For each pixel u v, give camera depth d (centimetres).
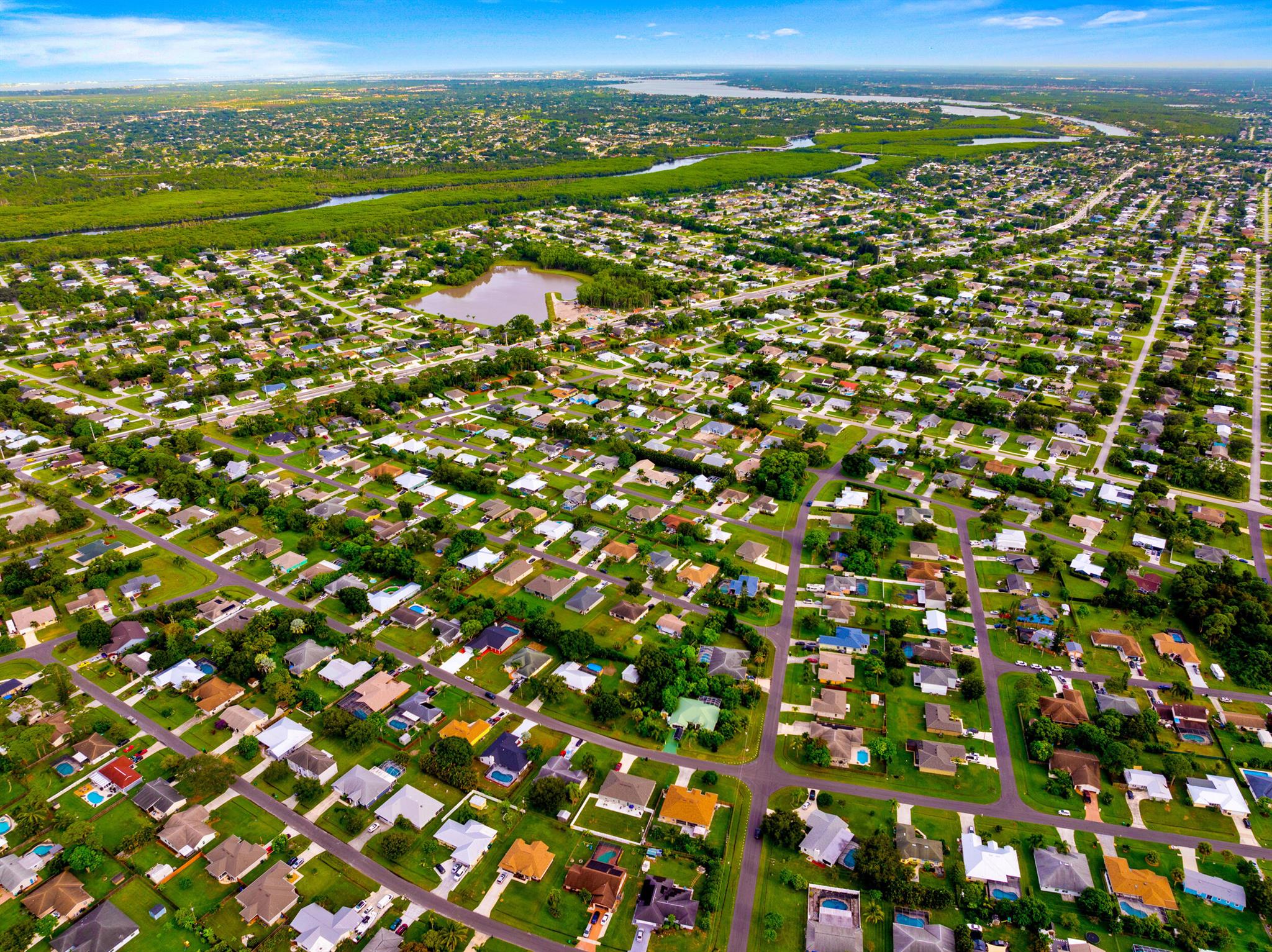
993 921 11919
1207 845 12888
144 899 12244
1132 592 18975
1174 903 11975
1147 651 17762
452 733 15150
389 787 14125
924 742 14988
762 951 11519
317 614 18138
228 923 11850
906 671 17138
